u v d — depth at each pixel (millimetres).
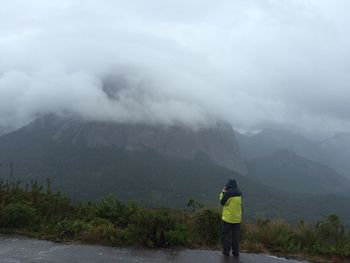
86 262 8070
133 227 10078
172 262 8508
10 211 10352
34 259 8023
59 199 12312
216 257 9164
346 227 12023
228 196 9414
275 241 10852
